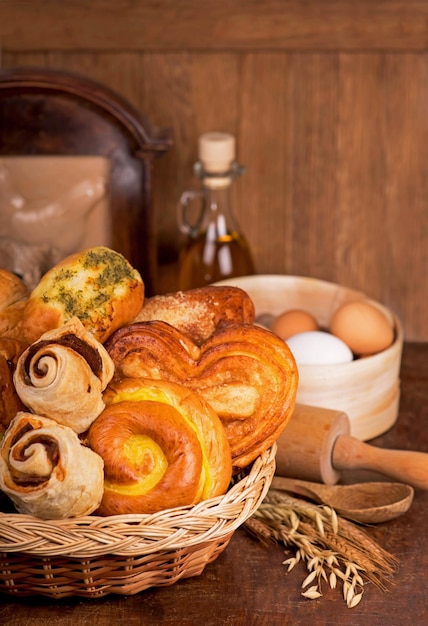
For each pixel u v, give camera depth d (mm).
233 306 1113
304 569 1075
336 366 1192
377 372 1215
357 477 1200
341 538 1088
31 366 995
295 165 1412
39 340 1007
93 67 1387
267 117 1396
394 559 1086
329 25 1355
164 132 1319
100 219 1333
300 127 1397
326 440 1152
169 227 1448
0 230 1336
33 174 1315
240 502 1022
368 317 1244
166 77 1387
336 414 1170
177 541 994
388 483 1148
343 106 1387
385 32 1354
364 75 1374
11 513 1008
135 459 1000
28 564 1002
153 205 1324
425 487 1138
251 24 1359
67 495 968
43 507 972
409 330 1459
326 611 1031
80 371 993
